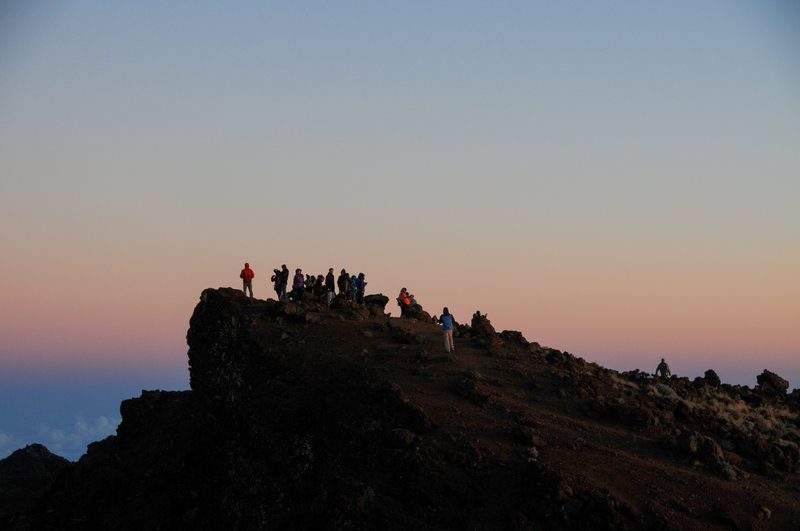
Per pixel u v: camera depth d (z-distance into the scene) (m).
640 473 29.38
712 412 38.34
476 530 26.86
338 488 29.94
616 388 38.78
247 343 41.72
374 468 30.41
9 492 64.31
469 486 28.48
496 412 33.84
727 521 26.98
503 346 44.84
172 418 50.88
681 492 28.48
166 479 42.03
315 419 35.19
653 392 38.84
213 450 39.41
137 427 52.22
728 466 30.62
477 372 38.50
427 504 28.31
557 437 31.81
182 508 38.94
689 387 43.94
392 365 39.00
